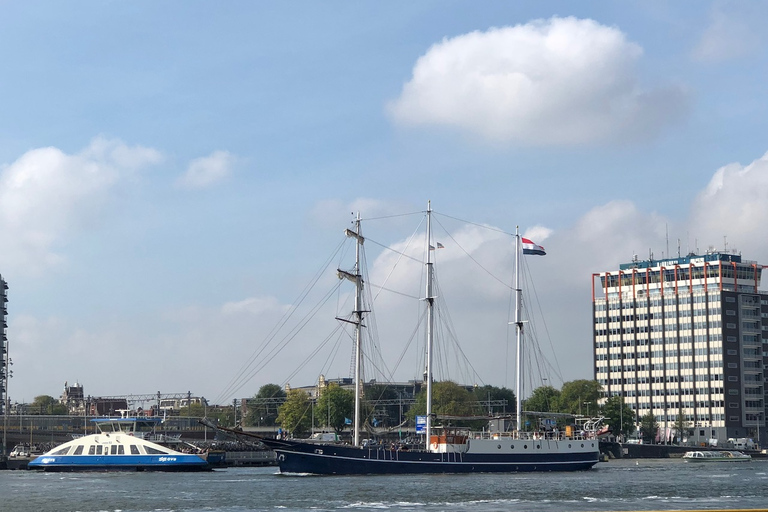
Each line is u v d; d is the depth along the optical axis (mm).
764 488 148125
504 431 190250
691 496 132000
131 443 198250
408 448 182375
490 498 125312
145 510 113000
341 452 164250
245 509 112688
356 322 177500
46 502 123750
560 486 146625
